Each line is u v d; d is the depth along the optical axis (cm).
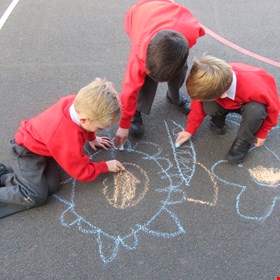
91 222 170
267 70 256
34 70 252
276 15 315
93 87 151
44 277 152
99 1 333
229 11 318
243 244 163
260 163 196
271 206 178
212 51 272
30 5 324
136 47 166
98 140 199
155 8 178
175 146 204
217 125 206
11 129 210
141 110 202
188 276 153
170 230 167
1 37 282
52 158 182
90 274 153
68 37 284
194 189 184
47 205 175
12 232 165
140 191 182
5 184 175
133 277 152
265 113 172
